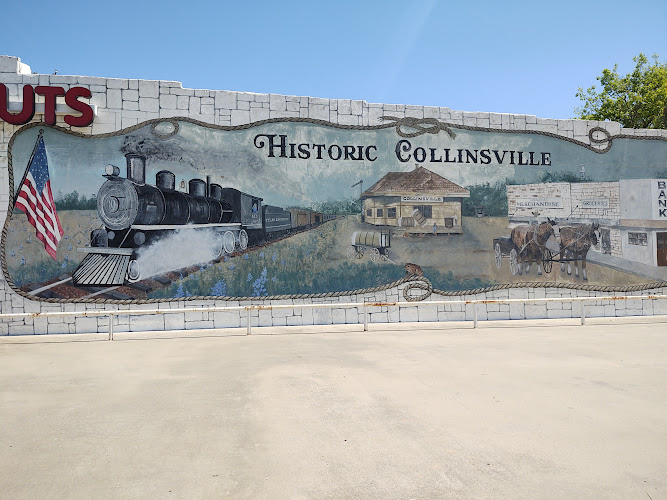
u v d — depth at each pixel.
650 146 15.84
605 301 15.26
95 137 12.50
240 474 4.04
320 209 13.68
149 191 12.65
